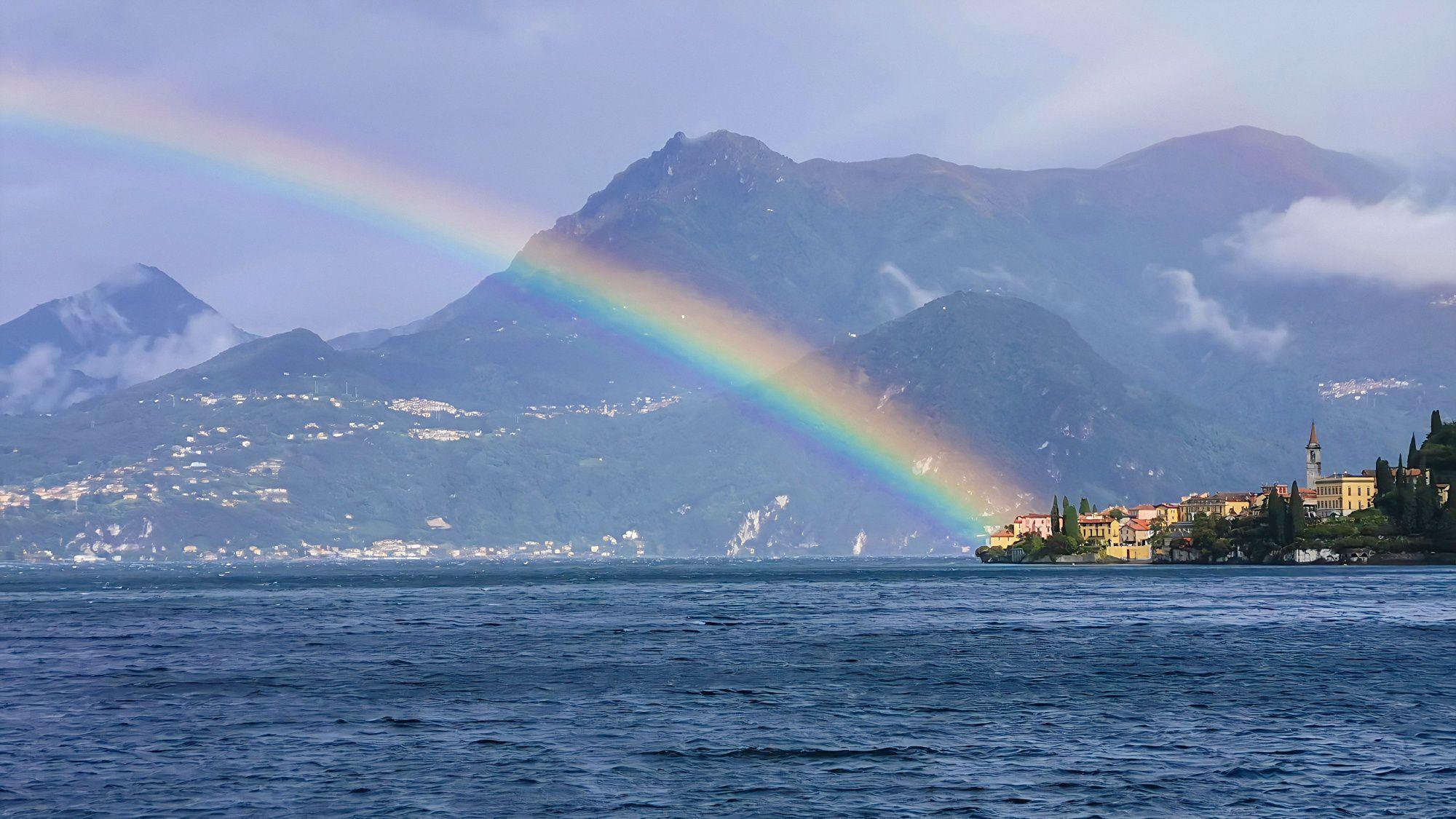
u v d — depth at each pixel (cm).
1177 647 15225
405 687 11812
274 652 15475
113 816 6862
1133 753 8325
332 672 13075
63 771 7944
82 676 12938
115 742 8919
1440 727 9225
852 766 7994
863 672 12850
